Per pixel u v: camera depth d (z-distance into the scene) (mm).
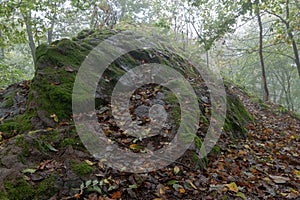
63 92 3609
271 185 2959
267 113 8398
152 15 14344
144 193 2445
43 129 3139
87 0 7789
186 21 11086
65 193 2258
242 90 11164
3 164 2334
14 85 4676
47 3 7281
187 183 2676
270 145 4543
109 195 2338
